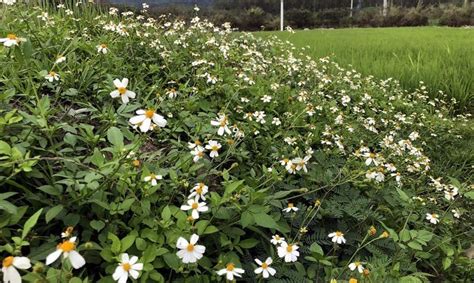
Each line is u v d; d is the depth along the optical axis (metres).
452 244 2.69
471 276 2.44
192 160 2.17
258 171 2.55
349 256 2.29
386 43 11.30
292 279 1.89
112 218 1.73
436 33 15.65
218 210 1.83
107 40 3.57
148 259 1.51
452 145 4.40
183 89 3.02
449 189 3.04
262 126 3.04
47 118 1.99
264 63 4.92
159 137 2.61
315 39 12.45
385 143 3.43
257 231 1.94
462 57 8.19
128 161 1.75
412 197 2.72
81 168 1.84
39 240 1.61
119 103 2.66
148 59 3.68
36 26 3.46
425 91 5.85
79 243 1.66
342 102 4.29
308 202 2.49
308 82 4.89
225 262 1.76
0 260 1.41
